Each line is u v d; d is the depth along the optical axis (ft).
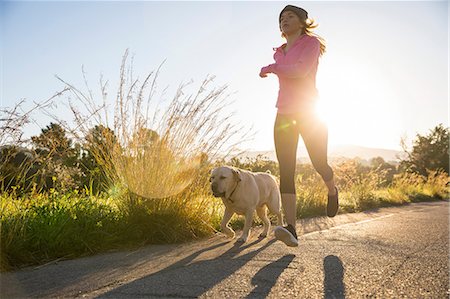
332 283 8.03
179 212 14.56
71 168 16.22
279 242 13.52
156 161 14.71
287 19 12.22
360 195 32.91
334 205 12.89
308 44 11.92
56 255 11.16
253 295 7.31
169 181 14.60
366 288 7.70
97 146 15.64
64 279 8.71
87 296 7.41
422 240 13.01
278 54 12.63
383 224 18.22
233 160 17.17
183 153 15.48
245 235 14.29
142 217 13.84
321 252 11.12
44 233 11.41
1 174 13.64
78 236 11.92
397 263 9.61
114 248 12.60
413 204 38.19
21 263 10.35
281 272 8.91
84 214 13.25
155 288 7.80
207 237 14.96
